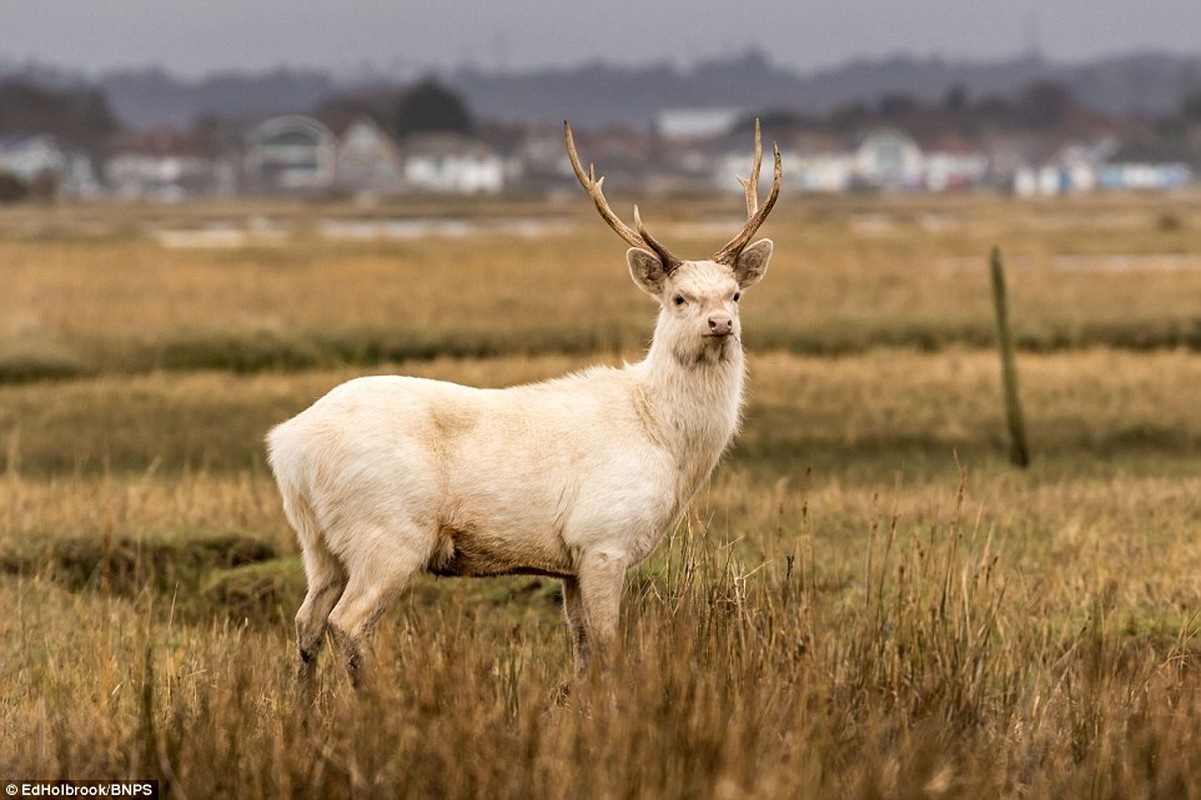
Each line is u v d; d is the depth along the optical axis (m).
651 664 25.02
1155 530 46.06
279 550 44.28
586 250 165.25
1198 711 26.62
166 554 43.12
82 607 37.50
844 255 157.62
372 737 23.80
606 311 103.44
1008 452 64.56
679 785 22.48
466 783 22.88
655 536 30.20
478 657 26.66
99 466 60.91
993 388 76.94
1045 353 91.25
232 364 86.31
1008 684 29.55
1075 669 30.02
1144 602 37.28
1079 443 66.31
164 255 151.38
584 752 23.56
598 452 29.45
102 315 98.38
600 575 29.28
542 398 29.91
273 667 29.53
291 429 29.11
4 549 43.47
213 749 24.05
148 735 24.39
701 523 31.09
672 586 30.70
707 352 30.36
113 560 42.94
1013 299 110.50
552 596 38.22
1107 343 95.06
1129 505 49.84
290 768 23.22
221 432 67.12
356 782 22.69
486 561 29.50
